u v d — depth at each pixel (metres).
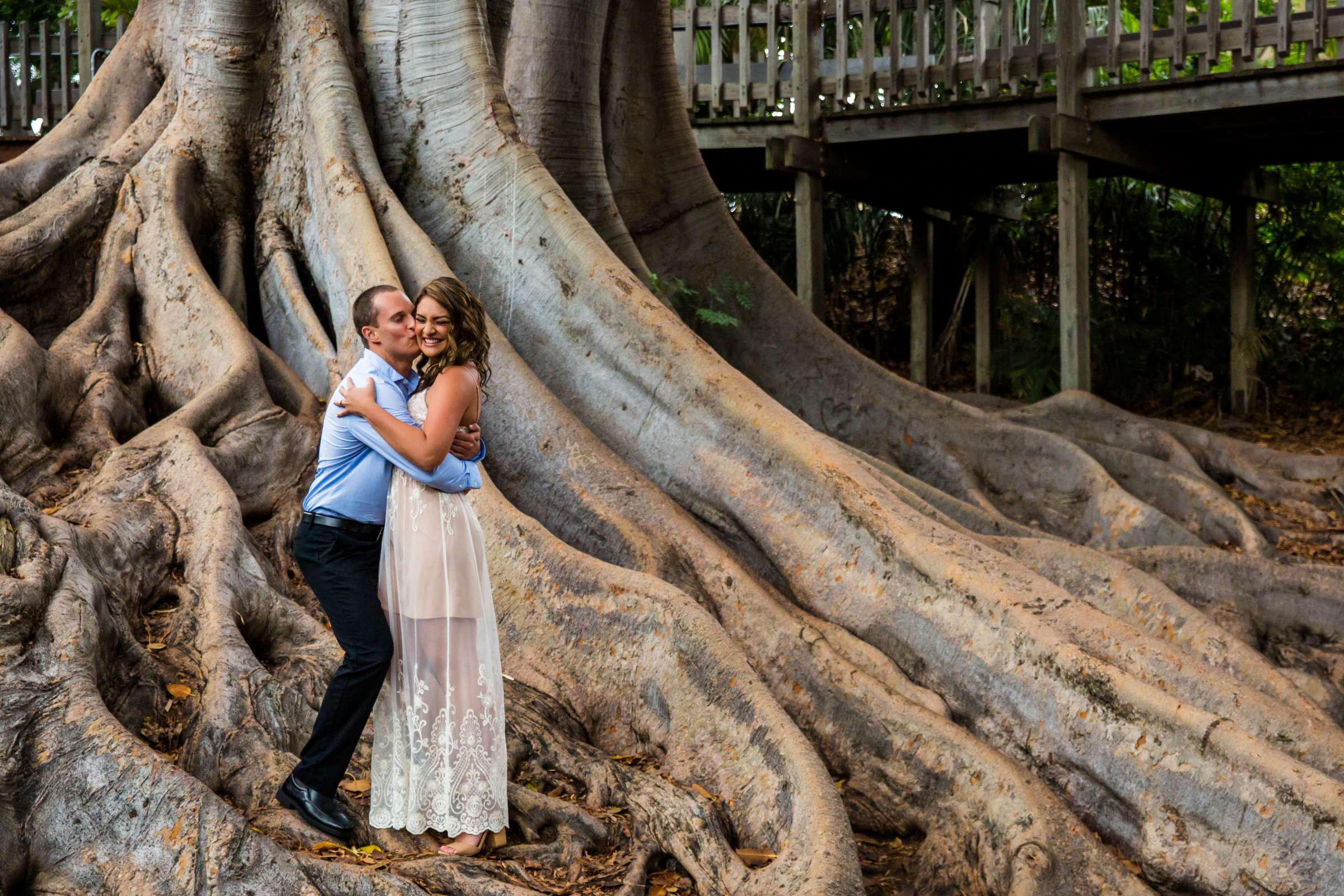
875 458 7.60
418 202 7.06
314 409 6.14
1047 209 13.09
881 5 10.77
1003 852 4.18
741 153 11.74
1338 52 8.91
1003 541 6.33
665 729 4.54
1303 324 12.99
